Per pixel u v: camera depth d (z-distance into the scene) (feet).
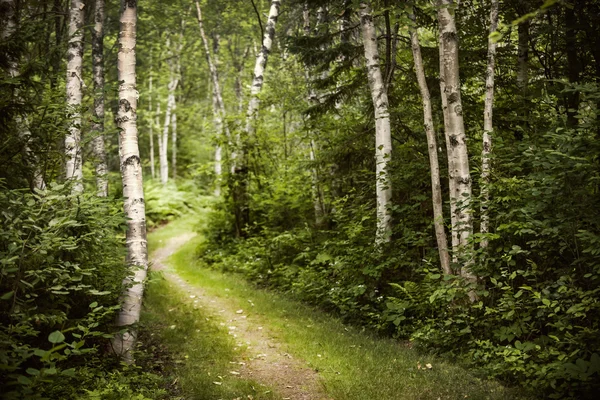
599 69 25.62
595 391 13.01
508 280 18.61
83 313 16.03
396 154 30.04
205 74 99.19
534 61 32.09
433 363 17.79
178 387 15.67
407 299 22.66
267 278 35.58
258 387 15.76
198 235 60.34
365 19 28.12
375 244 26.07
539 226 16.72
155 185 85.97
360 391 15.12
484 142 20.38
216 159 84.69
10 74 17.79
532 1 24.58
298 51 32.76
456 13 28.25
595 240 14.29
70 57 29.76
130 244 18.37
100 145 39.81
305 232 36.88
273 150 46.65
